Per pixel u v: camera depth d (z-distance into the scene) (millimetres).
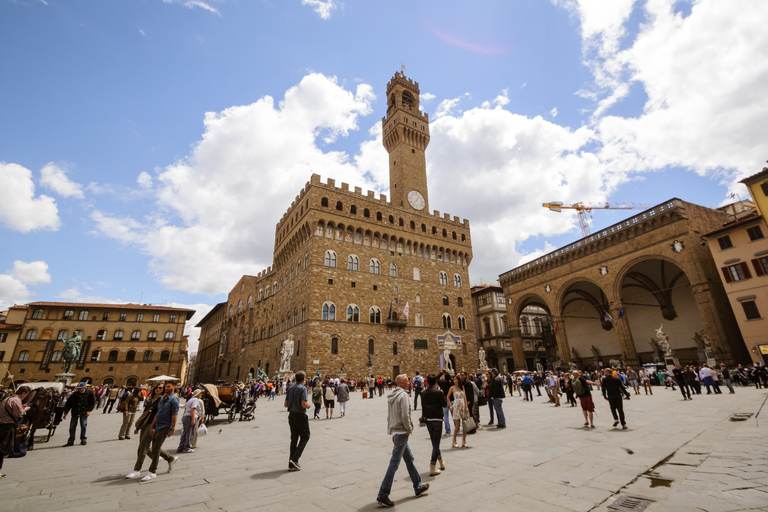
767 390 27672
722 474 8125
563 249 61281
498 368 77750
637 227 50750
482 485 8602
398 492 8320
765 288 38469
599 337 71438
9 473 10891
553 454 11453
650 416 18594
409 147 76875
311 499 7922
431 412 10031
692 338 56312
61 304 77688
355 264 61812
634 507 6797
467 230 79250
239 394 25516
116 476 10383
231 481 9516
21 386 13578
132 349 80375
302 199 64938
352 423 21375
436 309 68750
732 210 54844
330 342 55406
